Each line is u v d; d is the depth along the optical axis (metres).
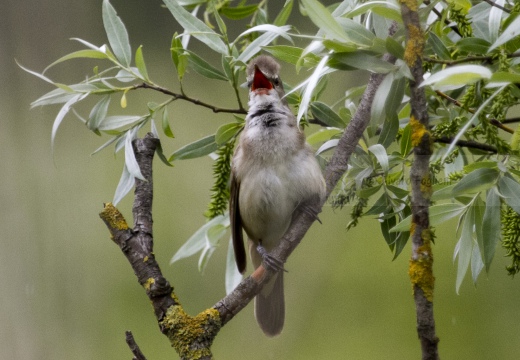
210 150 7.32
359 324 12.93
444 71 4.57
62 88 6.31
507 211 5.95
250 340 11.81
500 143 5.84
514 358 12.66
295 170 7.33
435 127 6.66
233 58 6.88
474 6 6.45
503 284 12.96
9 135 13.85
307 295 9.73
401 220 6.43
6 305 12.88
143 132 9.59
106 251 13.69
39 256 13.30
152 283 5.54
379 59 5.13
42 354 12.77
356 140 6.13
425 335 4.87
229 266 8.05
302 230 6.77
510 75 4.50
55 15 14.42
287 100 6.94
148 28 14.08
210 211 7.74
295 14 11.48
